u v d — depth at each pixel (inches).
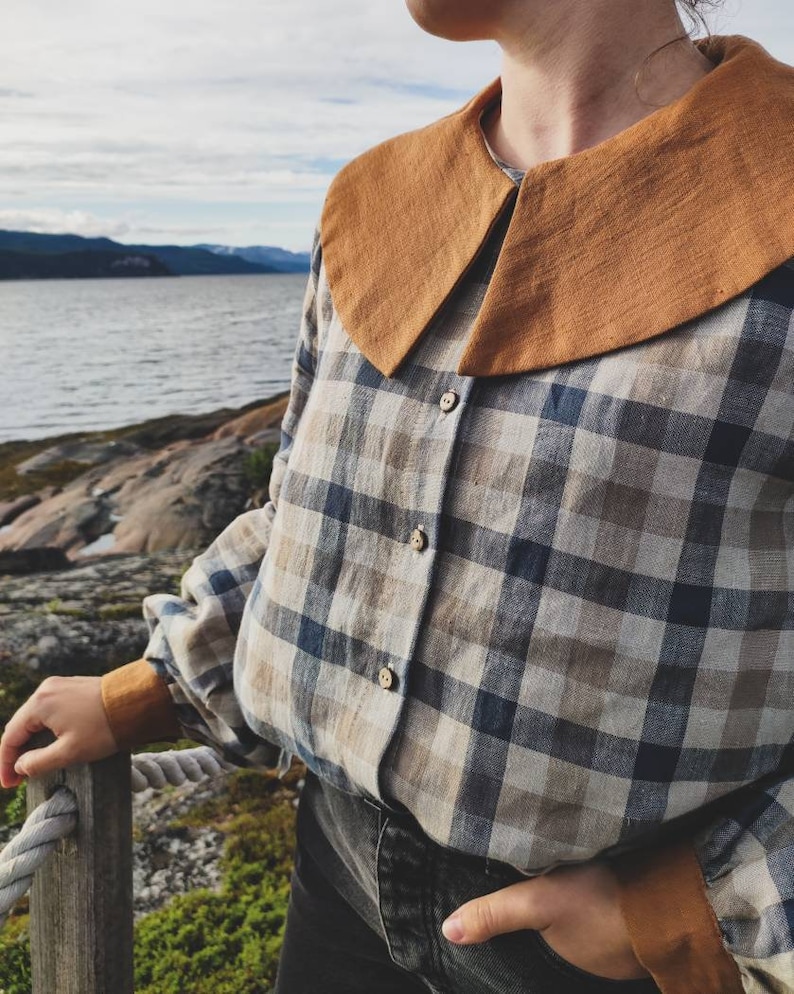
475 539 31.1
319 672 35.7
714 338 27.6
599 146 30.8
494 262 32.9
